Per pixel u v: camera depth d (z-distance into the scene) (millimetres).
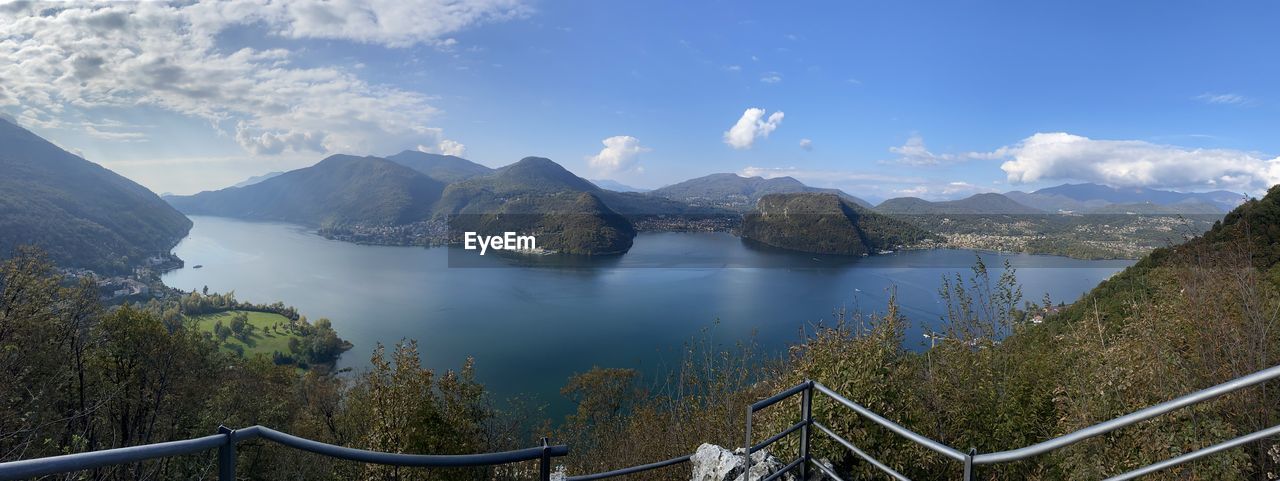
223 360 22766
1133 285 9164
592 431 22375
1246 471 4809
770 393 8688
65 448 11523
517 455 3188
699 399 11789
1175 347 5594
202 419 17969
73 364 15773
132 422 18016
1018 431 6008
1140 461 4906
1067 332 7422
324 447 2637
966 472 2797
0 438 11062
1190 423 4785
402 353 13594
